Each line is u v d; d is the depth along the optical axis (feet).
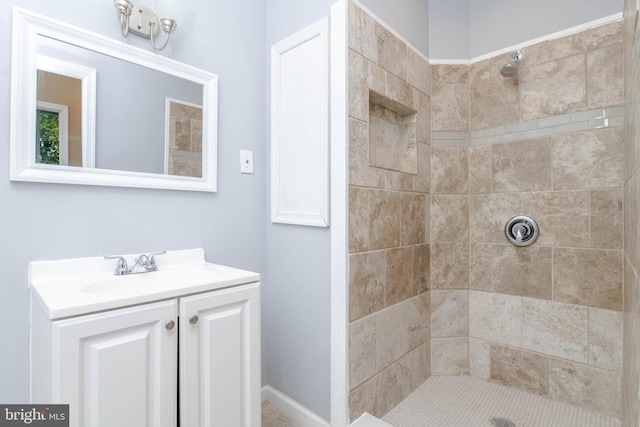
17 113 3.25
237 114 5.25
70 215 3.62
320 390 4.84
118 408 2.67
